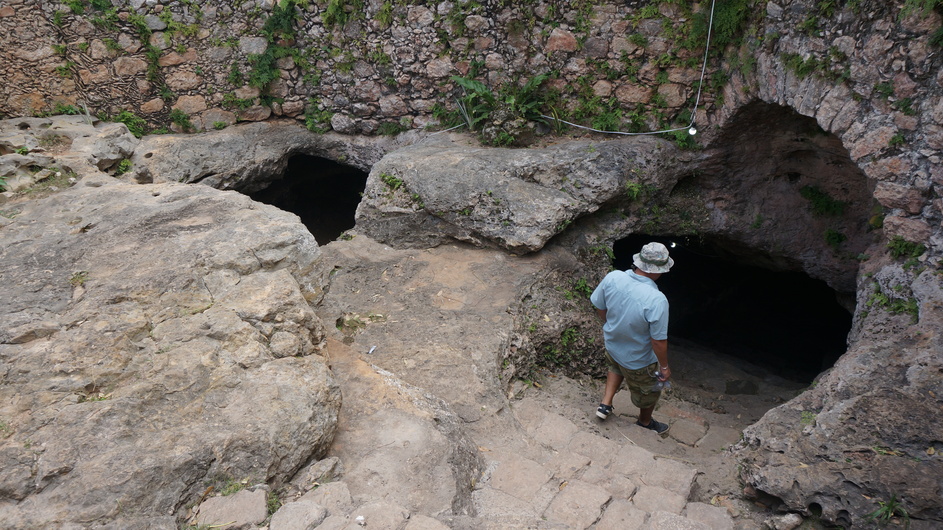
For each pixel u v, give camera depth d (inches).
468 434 167.3
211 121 367.6
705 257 409.1
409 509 126.1
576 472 156.9
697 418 212.7
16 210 198.5
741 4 262.1
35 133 295.3
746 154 295.9
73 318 138.8
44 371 125.6
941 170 197.6
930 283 198.1
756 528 146.2
